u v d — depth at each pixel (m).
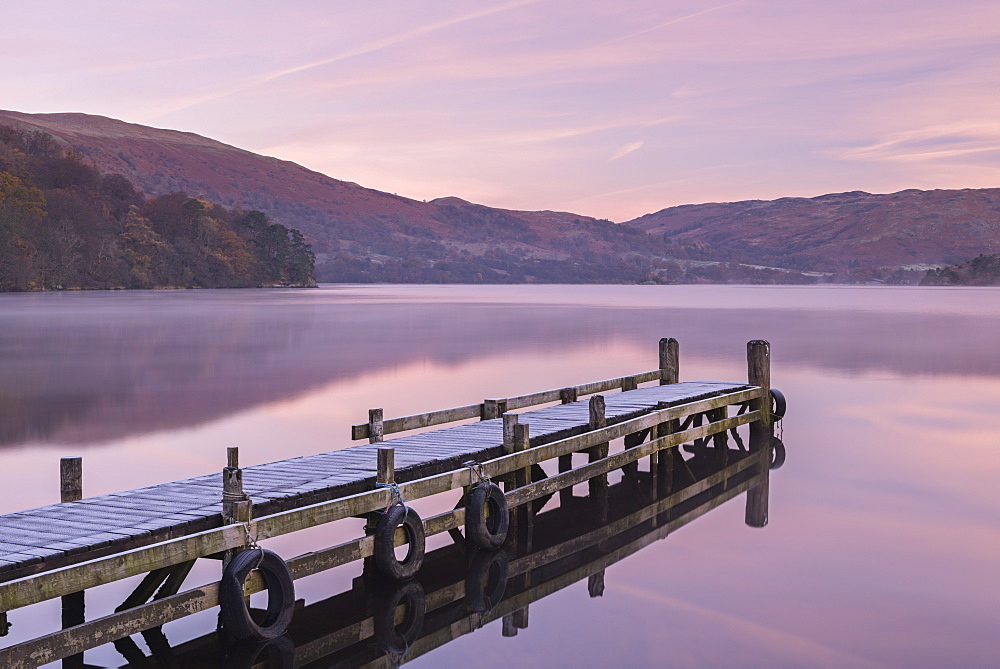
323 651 8.81
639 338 53.38
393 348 45.50
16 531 8.66
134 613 7.88
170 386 29.61
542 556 11.84
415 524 10.59
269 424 22.02
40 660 7.30
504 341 50.66
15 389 28.55
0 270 153.88
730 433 20.44
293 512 9.20
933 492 15.28
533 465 13.82
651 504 14.63
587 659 8.59
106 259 182.50
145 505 9.67
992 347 46.72
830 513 13.97
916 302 135.25
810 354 42.69
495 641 9.07
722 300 149.25
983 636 9.08
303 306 104.31
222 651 8.75
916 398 27.23
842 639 9.02
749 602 10.09
